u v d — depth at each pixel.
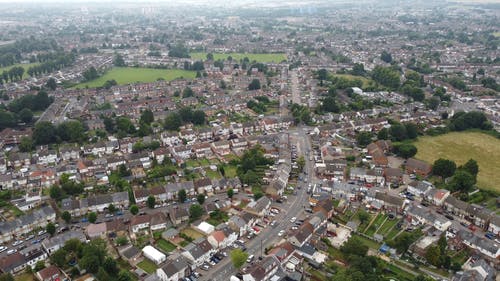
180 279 185.38
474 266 187.25
